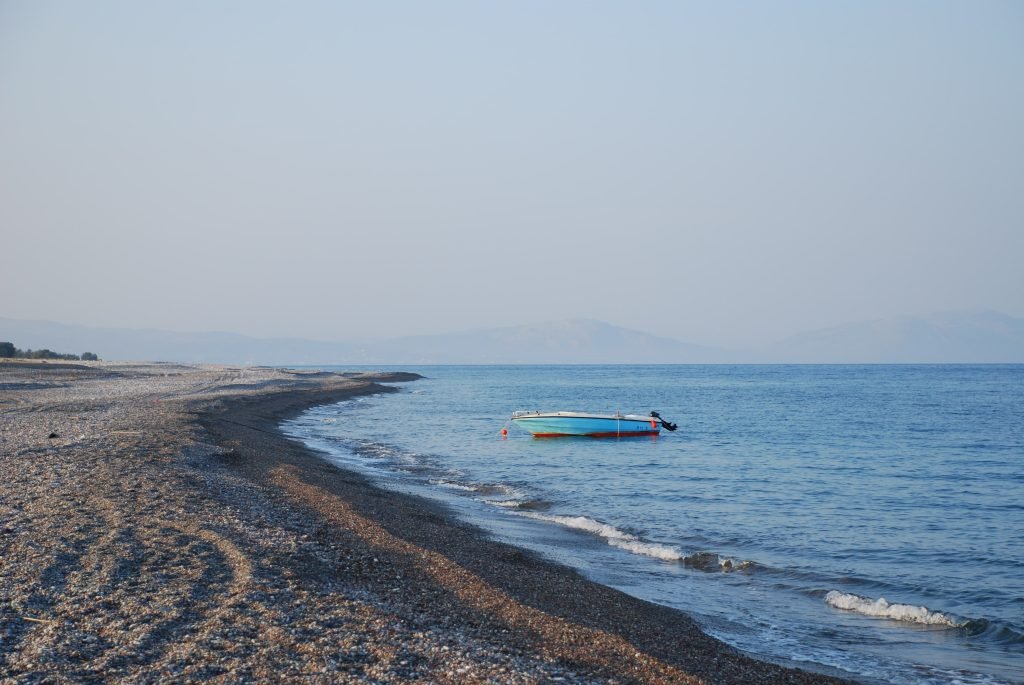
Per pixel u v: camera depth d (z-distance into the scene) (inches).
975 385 5324.8
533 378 7667.3
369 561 539.2
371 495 893.2
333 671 327.9
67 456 884.0
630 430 1859.0
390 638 375.2
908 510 927.7
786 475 1218.0
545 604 496.7
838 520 863.7
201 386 2746.1
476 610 454.6
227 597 415.5
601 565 649.0
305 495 784.3
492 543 684.1
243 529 577.0
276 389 3026.6
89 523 563.5
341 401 3228.3
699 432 2016.5
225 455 1008.9
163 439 1072.8
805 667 428.1
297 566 494.3
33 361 3496.6
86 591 413.4
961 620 512.7
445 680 330.3
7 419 1357.0
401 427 2086.6
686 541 755.4
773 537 776.3
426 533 685.9
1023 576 637.9
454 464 1344.7
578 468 1301.7
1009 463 1378.0
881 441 1771.7
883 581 619.5
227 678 313.7
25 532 531.8
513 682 335.3
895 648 466.0
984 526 837.2
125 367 4136.3
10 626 360.5
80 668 316.2
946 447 1644.9
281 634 367.2
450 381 6609.3
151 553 490.9
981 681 415.2
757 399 3698.3
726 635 478.6
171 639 354.0
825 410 2874.0
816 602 562.3
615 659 393.1
